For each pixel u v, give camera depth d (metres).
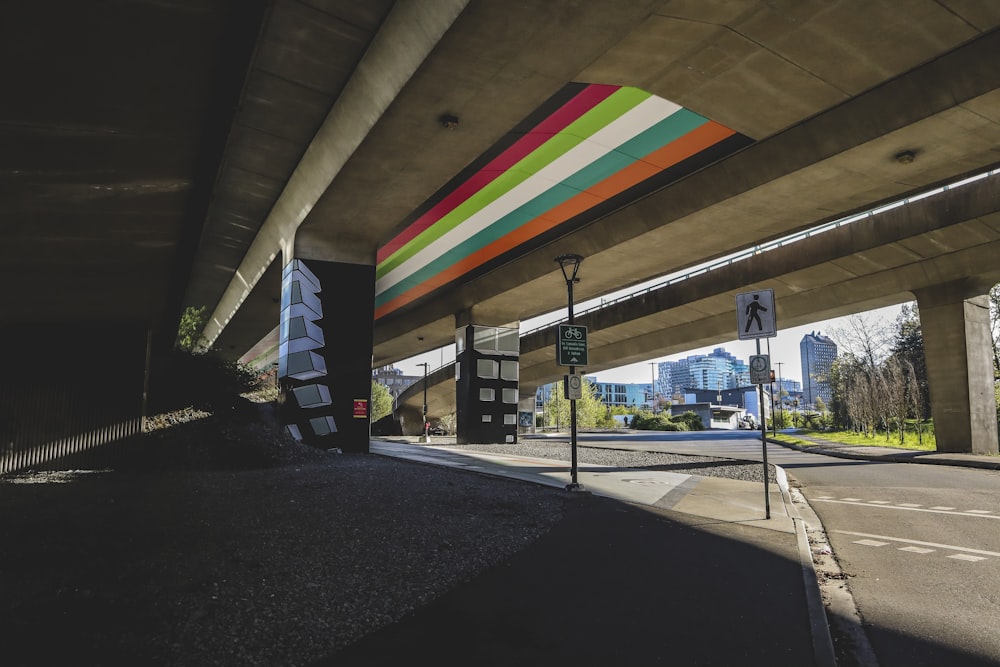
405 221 29.78
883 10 14.23
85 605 4.70
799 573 6.69
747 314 10.44
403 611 5.19
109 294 22.44
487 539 8.03
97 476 13.77
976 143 19.02
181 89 13.46
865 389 49.34
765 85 17.42
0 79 11.17
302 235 26.06
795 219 25.89
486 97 17.00
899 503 12.72
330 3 14.20
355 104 18.06
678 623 5.09
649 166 23.88
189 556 6.26
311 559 6.49
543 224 30.28
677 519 9.98
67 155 13.57
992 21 14.60
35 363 15.40
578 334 13.88
